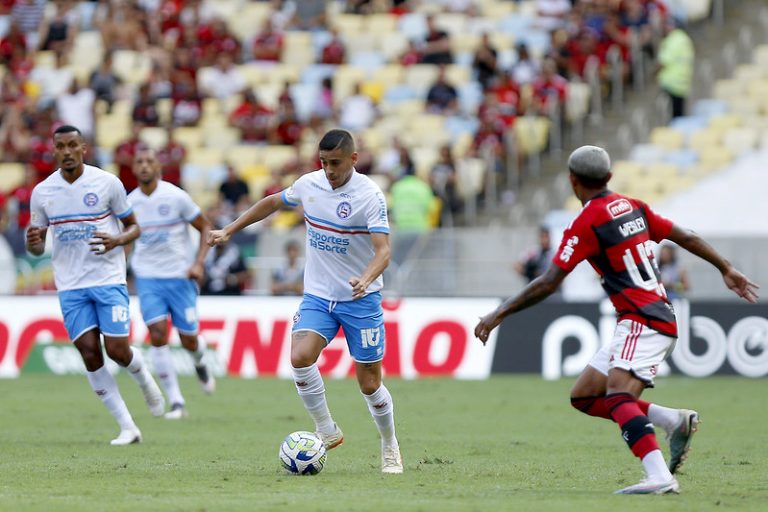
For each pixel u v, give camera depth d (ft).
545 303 226.79
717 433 141.69
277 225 272.51
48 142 309.42
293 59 344.90
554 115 301.63
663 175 290.76
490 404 177.58
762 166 285.64
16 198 287.48
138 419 157.38
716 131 300.40
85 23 370.73
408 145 302.66
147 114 317.83
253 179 299.58
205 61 343.26
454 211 279.49
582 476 103.71
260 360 229.25
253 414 163.84
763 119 303.89
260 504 84.48
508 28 340.80
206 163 307.99
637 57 321.73
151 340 161.58
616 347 89.61
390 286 237.66
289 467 102.94
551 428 147.43
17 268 242.99
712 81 322.14
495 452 122.93
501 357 226.79
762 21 335.47
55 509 82.17
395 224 258.37
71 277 127.54
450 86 312.50
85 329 127.54
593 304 225.35
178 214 162.20
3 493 90.99
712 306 223.51
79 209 126.11
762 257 229.04
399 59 335.47
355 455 119.24
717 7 343.26
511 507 82.99
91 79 331.57
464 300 228.22
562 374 225.15
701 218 281.13
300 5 368.27
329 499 87.30
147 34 355.36
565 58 311.47
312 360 102.42
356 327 101.76
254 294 240.53
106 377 128.98
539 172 297.94
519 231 234.79
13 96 336.90
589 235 88.89
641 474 105.29
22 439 133.90
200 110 322.55
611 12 322.34
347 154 99.45
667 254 226.17
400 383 213.46
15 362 233.76
